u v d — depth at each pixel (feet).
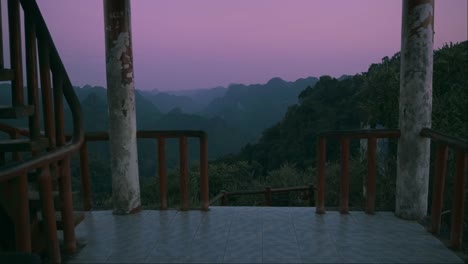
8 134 14.34
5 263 6.58
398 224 13.42
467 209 16.40
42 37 10.96
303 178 33.04
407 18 13.26
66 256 11.10
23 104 10.27
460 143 10.42
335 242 11.89
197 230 13.05
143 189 33.50
